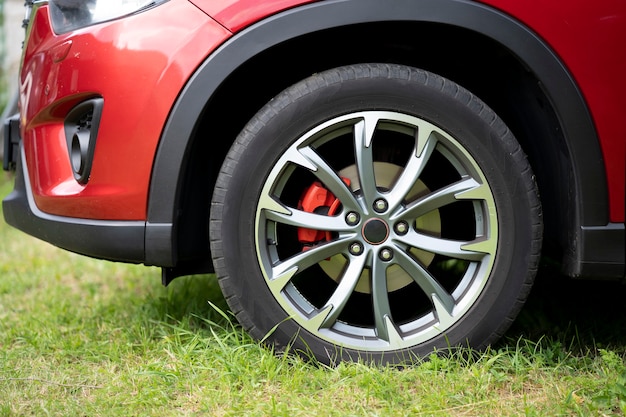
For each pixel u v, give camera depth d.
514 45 2.04
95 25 2.10
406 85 2.09
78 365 2.35
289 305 2.16
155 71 2.04
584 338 2.52
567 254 2.19
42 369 2.32
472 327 2.19
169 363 2.28
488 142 2.12
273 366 2.14
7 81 6.29
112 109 2.06
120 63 2.04
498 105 2.47
